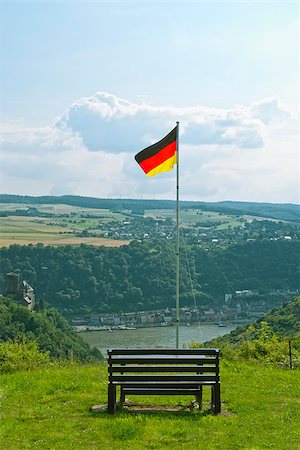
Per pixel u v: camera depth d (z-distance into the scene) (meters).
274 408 12.05
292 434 10.20
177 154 16.80
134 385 11.41
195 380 11.45
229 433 10.17
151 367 11.40
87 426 10.52
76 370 16.59
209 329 107.00
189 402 12.30
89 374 15.65
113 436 9.97
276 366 19.22
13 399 12.71
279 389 13.93
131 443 9.66
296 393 13.47
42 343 62.47
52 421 10.91
